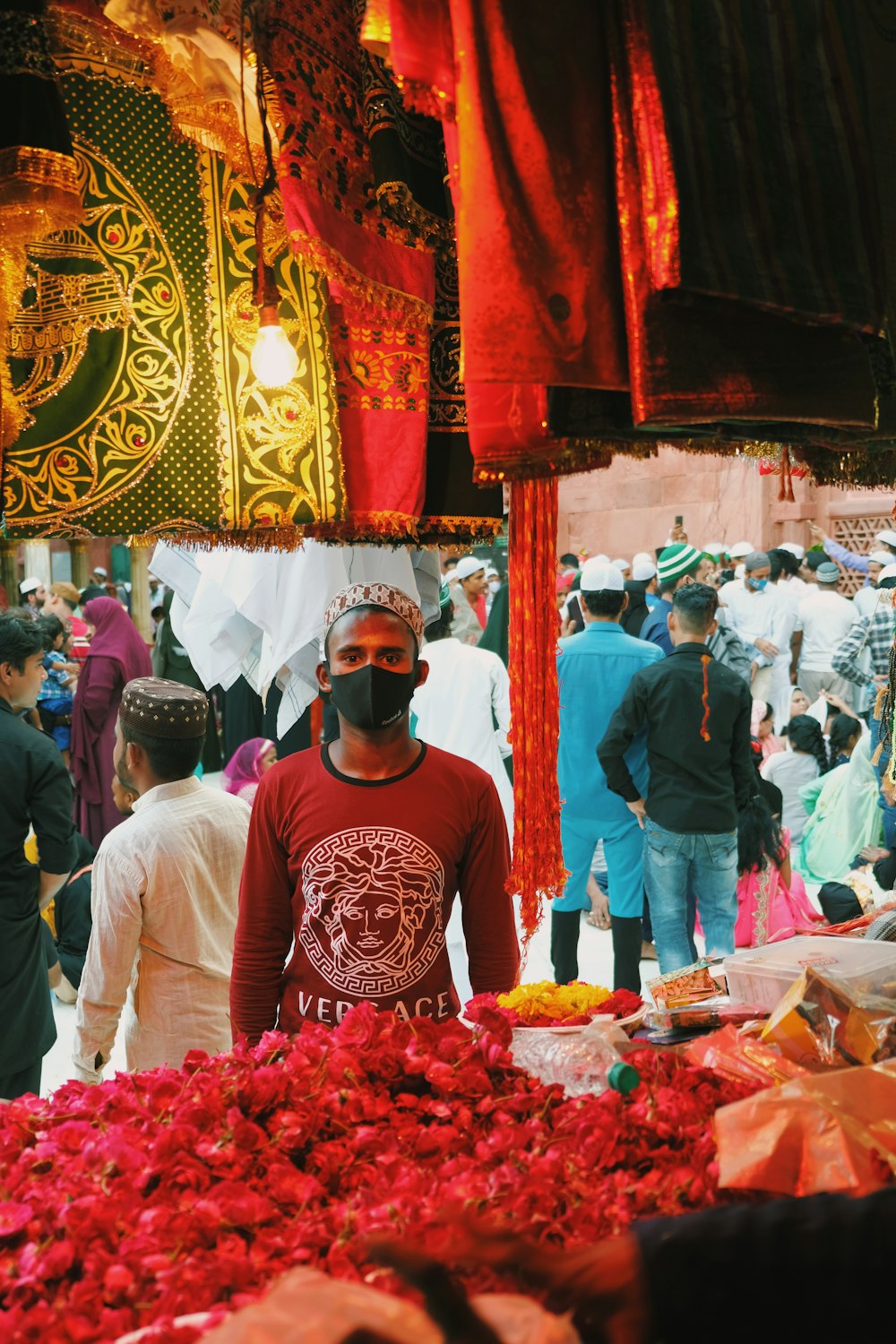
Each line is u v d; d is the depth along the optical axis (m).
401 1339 0.83
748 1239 0.88
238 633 4.30
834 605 8.61
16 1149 1.40
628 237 1.43
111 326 1.78
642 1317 0.86
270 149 1.71
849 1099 1.28
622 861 4.48
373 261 1.86
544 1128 1.43
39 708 7.15
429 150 1.86
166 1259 1.14
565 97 1.42
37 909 3.06
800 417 1.53
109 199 1.76
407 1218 1.20
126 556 18.34
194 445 1.85
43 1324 1.05
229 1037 2.63
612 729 4.26
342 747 2.13
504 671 4.66
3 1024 2.94
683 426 1.53
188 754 2.63
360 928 2.04
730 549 10.63
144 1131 1.42
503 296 1.40
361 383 2.06
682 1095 1.45
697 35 1.47
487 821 2.15
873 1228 0.86
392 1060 1.56
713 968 1.96
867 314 1.56
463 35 1.38
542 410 1.64
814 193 1.54
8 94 1.40
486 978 2.20
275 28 1.70
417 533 2.30
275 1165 1.34
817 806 5.86
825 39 1.59
